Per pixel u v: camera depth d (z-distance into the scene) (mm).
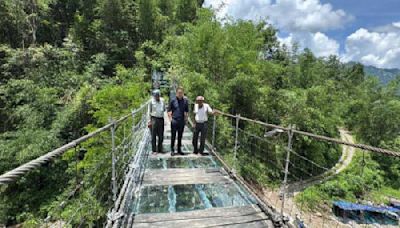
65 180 12266
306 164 18203
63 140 14398
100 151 10055
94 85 17703
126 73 20703
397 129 27500
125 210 3447
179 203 3832
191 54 14820
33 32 21672
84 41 26109
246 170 11820
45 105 15664
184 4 31297
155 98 6270
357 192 14891
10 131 15742
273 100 16875
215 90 13492
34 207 11406
